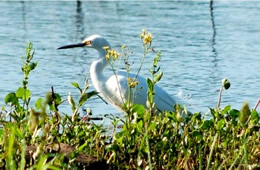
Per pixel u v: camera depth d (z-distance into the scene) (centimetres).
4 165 759
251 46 2175
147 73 1758
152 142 841
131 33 2384
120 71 1250
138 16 2783
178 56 1995
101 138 916
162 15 2805
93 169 797
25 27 2489
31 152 768
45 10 2945
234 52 2080
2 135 809
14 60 1897
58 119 884
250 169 810
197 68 1847
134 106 870
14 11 2886
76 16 2798
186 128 859
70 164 759
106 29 2483
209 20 2677
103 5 3134
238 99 1546
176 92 1585
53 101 879
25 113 876
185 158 830
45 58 1948
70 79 1688
